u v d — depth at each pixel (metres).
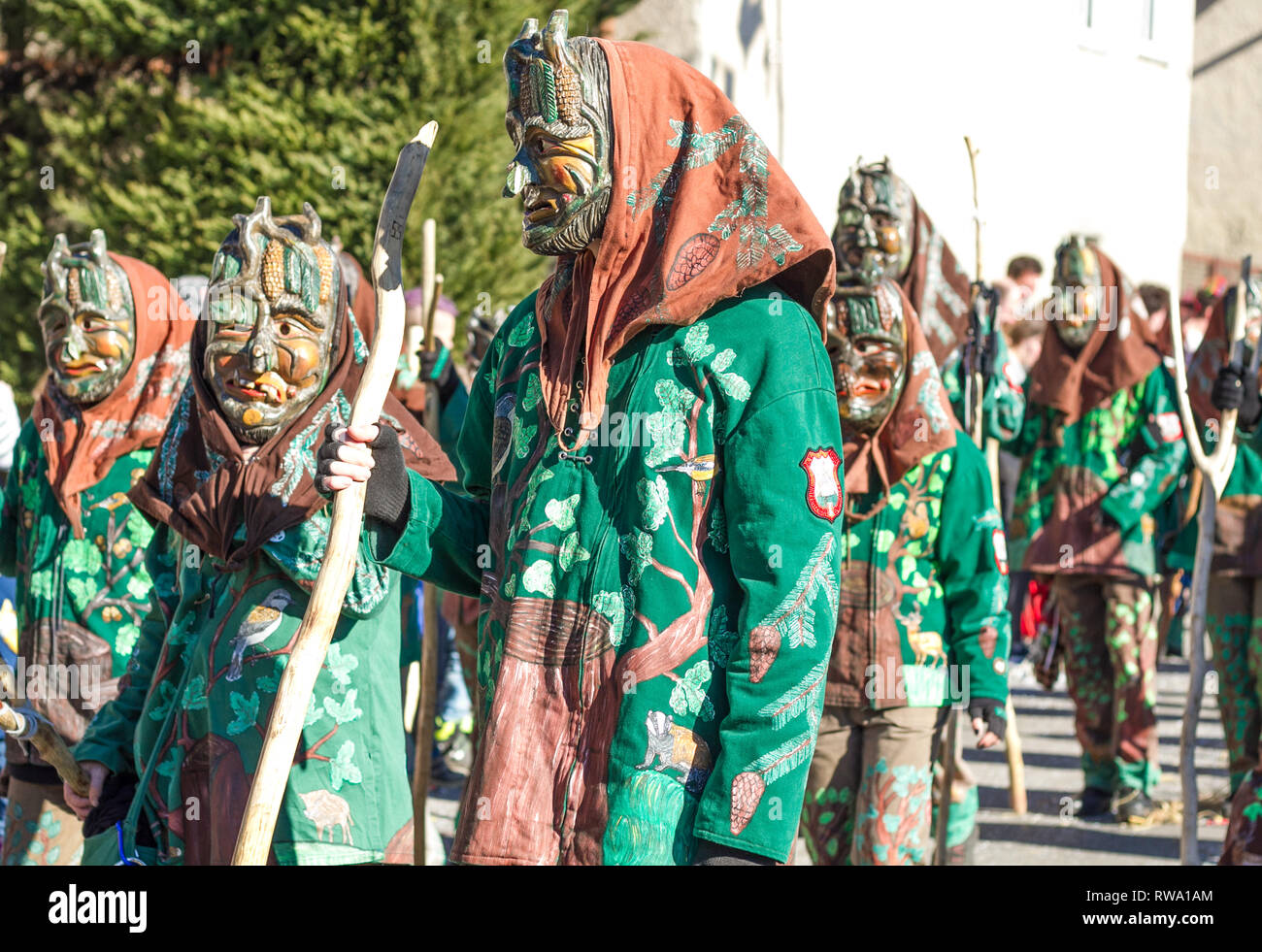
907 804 3.86
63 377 4.03
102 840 3.21
